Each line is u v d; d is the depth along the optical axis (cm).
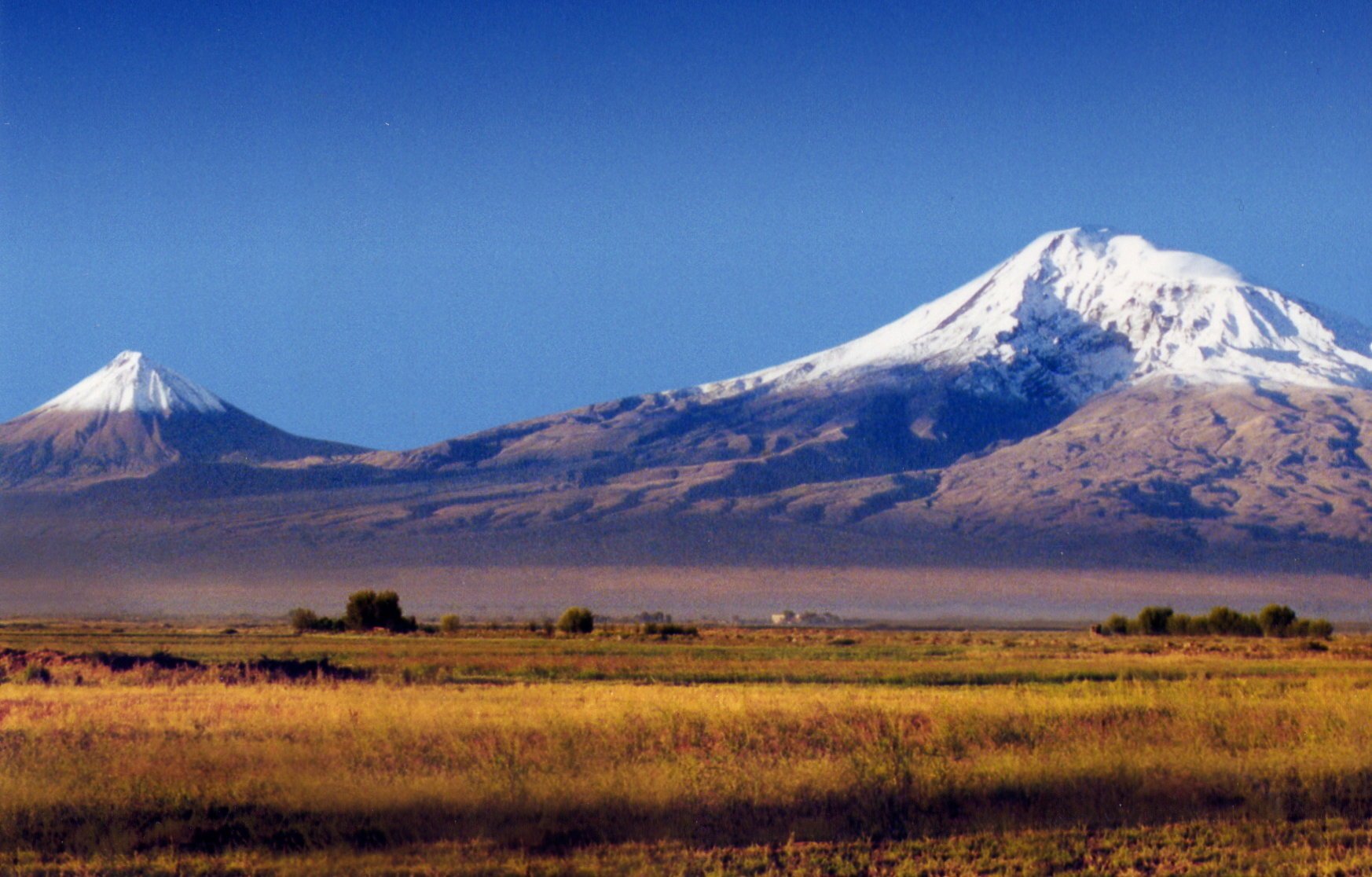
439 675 6575
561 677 6844
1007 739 3653
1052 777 3178
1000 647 11725
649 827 2875
